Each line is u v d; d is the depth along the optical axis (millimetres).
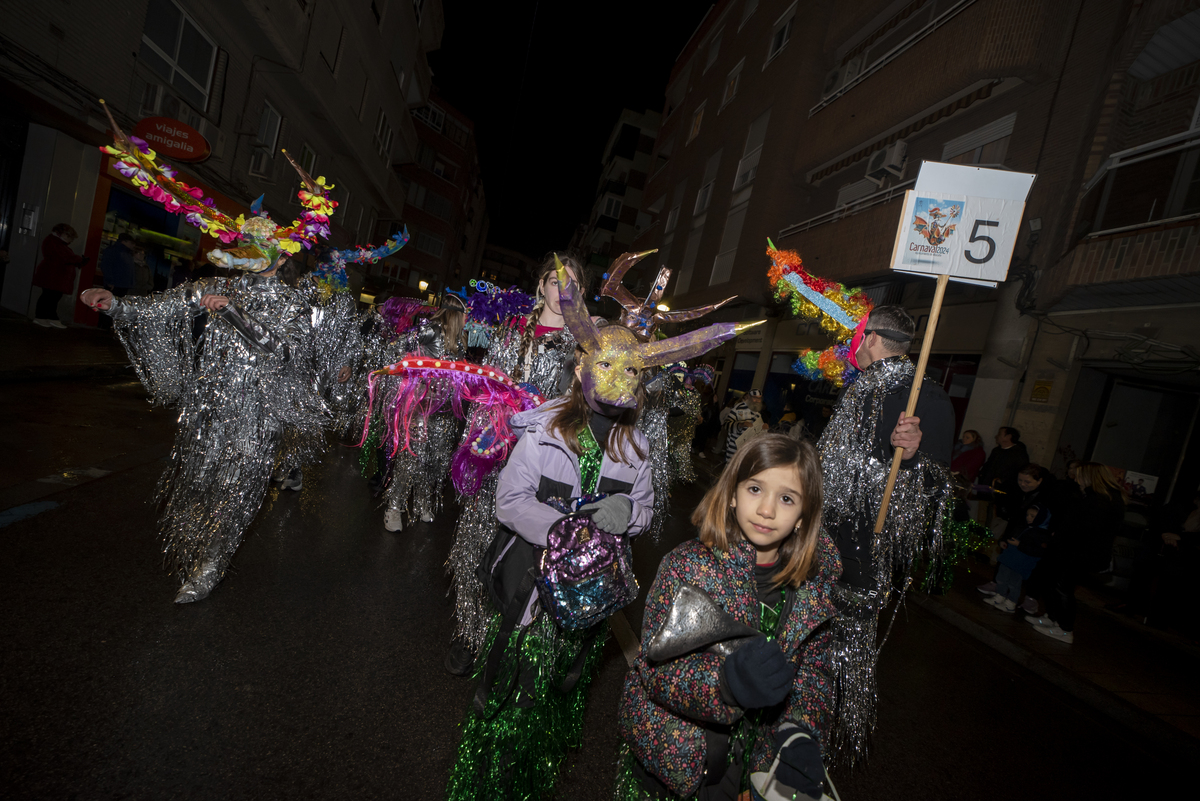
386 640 3172
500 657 2033
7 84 8875
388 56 22000
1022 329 9367
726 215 19922
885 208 11797
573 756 2674
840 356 3682
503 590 2096
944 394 2945
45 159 10242
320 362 3811
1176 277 6785
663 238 26641
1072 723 4297
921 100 11461
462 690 2873
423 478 4961
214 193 14062
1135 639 6715
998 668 5117
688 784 1644
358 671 2846
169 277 13938
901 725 3617
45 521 3631
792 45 17344
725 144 21250
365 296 31562
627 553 1988
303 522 4652
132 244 11391
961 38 10523
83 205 11070
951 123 11531
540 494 2061
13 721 2092
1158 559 7375
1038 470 6551
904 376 2992
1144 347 7641
